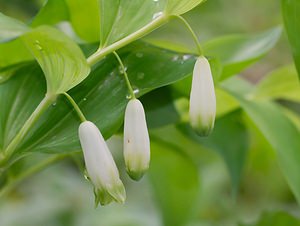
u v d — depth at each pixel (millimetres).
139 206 509
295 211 505
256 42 272
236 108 292
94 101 218
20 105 221
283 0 224
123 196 197
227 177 494
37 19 246
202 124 202
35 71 227
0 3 461
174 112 253
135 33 208
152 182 324
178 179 321
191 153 432
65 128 215
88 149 197
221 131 298
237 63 259
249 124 305
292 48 225
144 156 199
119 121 214
